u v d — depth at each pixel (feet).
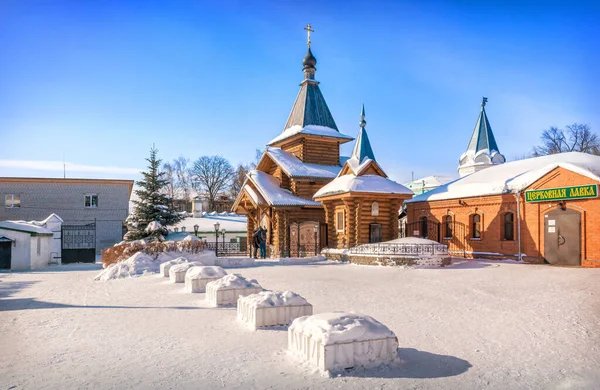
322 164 119.65
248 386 19.45
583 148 204.95
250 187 114.32
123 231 160.35
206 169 274.57
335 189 92.27
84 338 28.12
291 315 31.19
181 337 28.09
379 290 48.49
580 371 21.52
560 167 74.64
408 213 113.39
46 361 23.24
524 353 24.44
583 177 71.15
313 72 125.29
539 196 77.77
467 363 22.67
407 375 20.86
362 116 98.32
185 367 22.07
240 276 42.01
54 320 33.88
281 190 111.34
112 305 40.60
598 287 47.03
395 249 78.54
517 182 84.17
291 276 63.21
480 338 27.63
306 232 104.37
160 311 37.09
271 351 24.72
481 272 64.85
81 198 157.07
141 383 19.86
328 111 123.75
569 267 69.41
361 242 90.07
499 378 20.54
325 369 21.07
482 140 133.80
